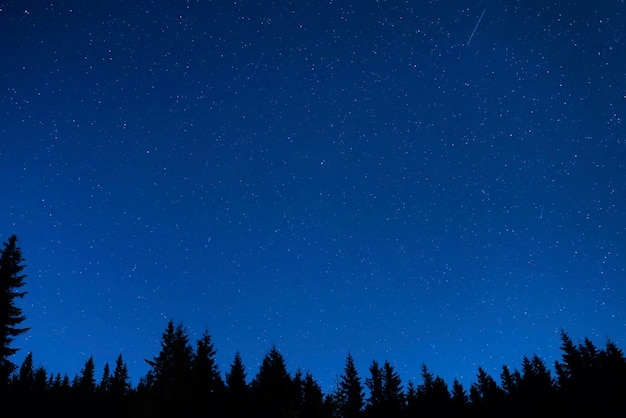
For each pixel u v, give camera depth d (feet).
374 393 150.10
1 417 109.91
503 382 178.60
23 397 127.65
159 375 101.65
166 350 104.83
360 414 137.80
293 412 105.91
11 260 94.53
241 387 114.83
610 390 136.87
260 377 130.41
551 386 151.33
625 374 138.92
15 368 92.17
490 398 159.12
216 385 110.52
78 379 178.29
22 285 94.53
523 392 151.74
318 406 114.11
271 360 134.31
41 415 129.29
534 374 159.63
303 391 126.00
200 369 108.78
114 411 139.23
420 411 148.56
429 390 156.15
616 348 146.72
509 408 151.02
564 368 164.25
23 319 92.68
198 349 113.50
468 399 163.43
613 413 131.95
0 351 89.45
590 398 137.90
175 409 93.66
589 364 154.40
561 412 139.23
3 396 113.19
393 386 150.82
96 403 143.95
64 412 138.31
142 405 99.71
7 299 91.56
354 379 152.46
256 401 115.65
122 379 159.33
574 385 145.89
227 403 108.47
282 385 125.39
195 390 99.45
